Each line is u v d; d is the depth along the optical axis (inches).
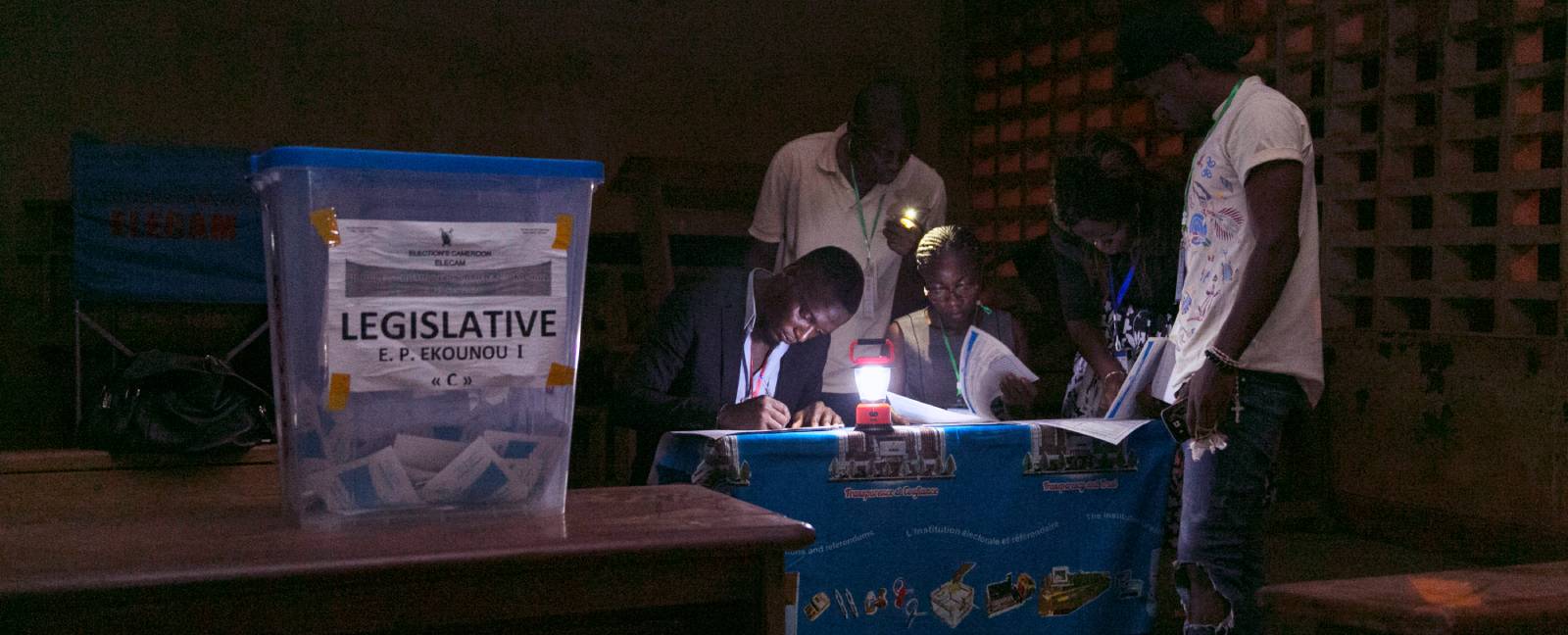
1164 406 126.3
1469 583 49.6
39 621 44.5
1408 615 44.2
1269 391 103.6
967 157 266.7
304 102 224.2
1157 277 133.8
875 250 155.6
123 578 44.3
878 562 108.7
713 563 55.1
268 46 221.6
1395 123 200.4
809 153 156.8
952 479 111.0
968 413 128.0
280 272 53.9
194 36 217.2
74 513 61.2
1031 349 176.1
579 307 58.2
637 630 55.4
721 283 129.5
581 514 58.7
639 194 194.2
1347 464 211.0
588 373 205.8
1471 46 191.6
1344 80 207.0
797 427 119.3
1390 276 204.4
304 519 54.6
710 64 252.8
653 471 109.1
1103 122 233.3
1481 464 187.0
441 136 233.5
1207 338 106.2
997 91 259.6
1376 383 205.0
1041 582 114.7
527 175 55.9
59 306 198.2
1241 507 103.8
